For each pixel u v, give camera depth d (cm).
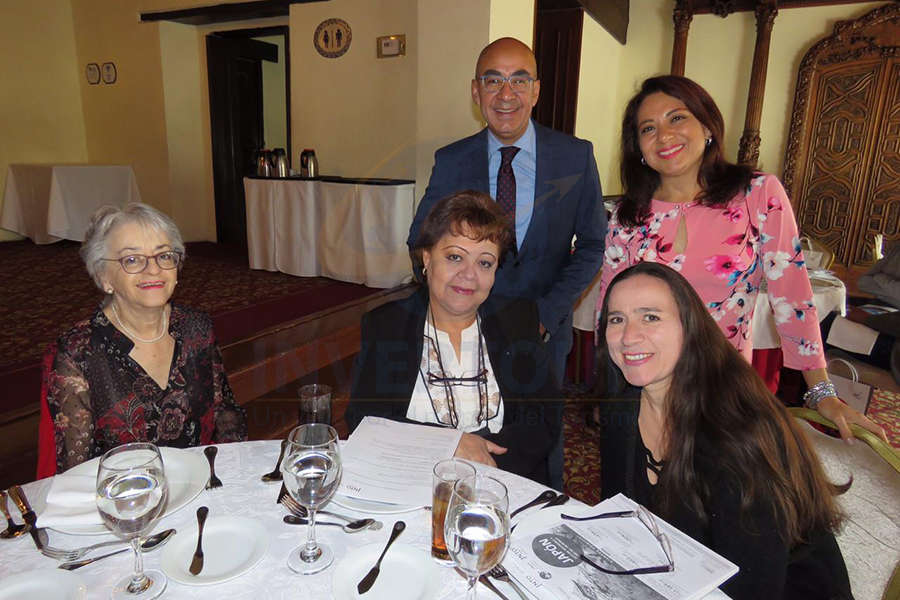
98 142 770
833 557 111
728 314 175
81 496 102
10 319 390
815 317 160
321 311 423
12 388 278
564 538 97
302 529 101
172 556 92
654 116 170
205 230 759
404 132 545
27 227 687
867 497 120
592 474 269
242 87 737
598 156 738
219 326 385
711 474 109
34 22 722
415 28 522
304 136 603
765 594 103
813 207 652
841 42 610
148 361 150
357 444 126
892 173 611
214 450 127
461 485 86
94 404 144
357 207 486
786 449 109
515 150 207
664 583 86
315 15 574
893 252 338
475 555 78
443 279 146
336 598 83
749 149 661
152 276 142
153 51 693
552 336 206
